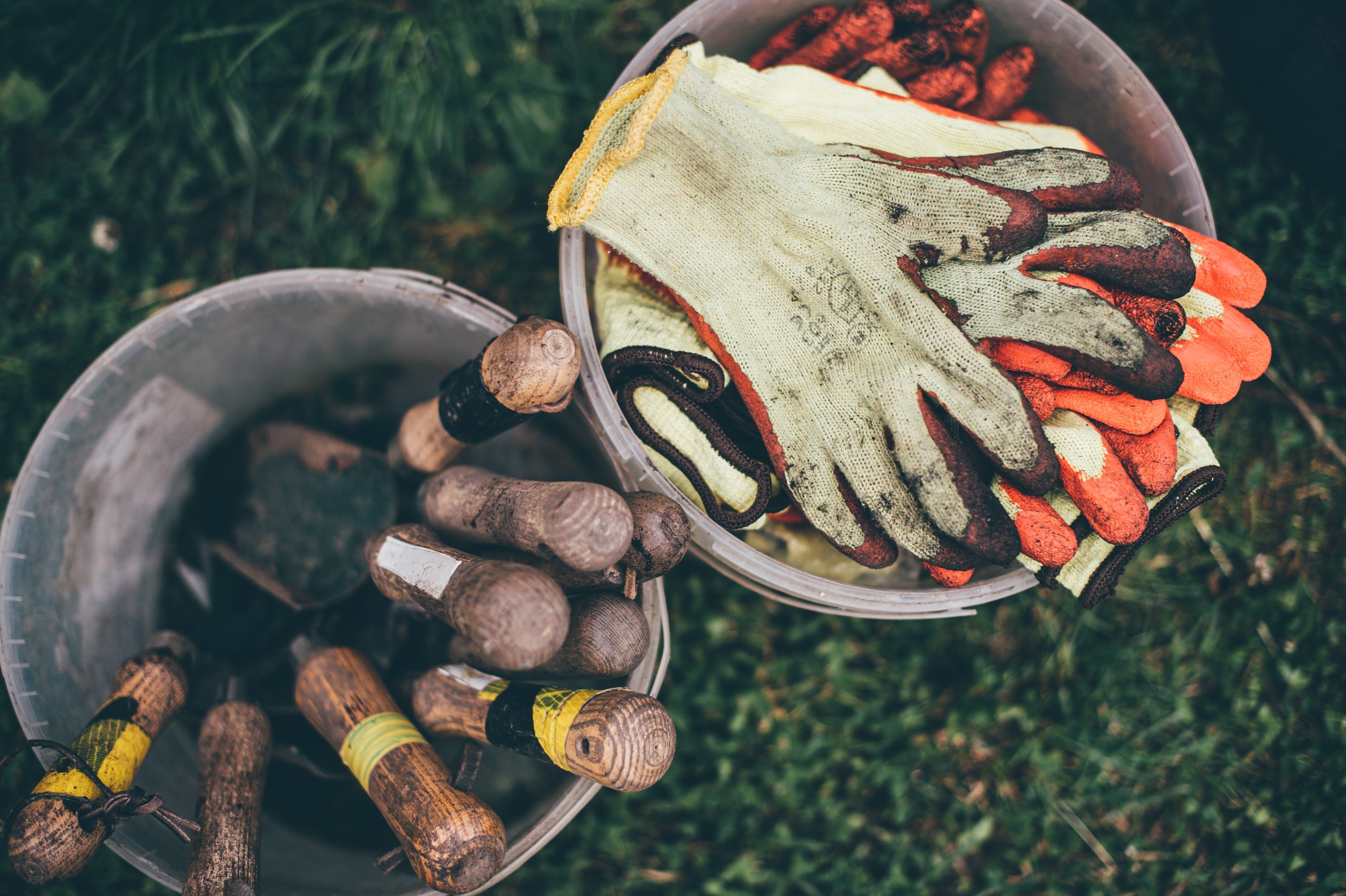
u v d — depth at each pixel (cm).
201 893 56
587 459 66
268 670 66
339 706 60
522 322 56
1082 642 76
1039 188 61
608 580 58
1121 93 67
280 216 75
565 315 63
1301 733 75
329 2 74
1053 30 67
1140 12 76
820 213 60
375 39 75
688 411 63
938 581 61
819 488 61
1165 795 75
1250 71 73
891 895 73
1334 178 73
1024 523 59
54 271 74
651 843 74
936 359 59
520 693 58
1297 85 70
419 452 64
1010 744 75
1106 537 60
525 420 59
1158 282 59
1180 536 75
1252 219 75
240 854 57
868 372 60
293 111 75
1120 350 57
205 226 75
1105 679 75
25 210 74
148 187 74
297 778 66
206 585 68
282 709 65
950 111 65
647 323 63
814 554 69
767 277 61
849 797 74
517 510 56
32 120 74
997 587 63
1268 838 74
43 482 62
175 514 68
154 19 73
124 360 63
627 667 57
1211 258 62
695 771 74
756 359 61
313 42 75
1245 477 75
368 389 70
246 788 60
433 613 56
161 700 61
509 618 51
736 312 61
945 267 60
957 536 58
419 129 74
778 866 74
